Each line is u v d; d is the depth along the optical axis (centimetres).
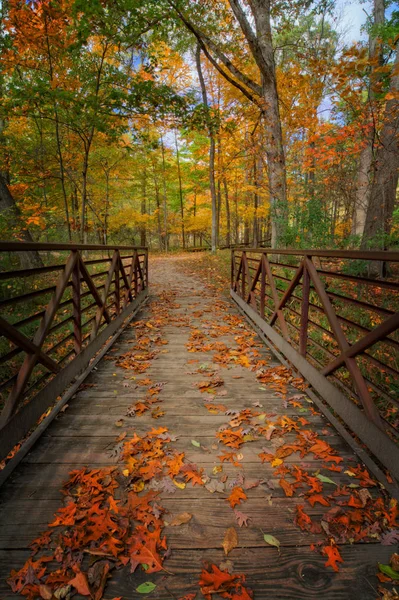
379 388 198
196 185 2222
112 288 795
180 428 244
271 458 208
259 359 383
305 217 611
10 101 712
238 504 172
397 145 581
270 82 827
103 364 371
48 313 246
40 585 130
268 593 129
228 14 937
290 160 1138
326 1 855
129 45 764
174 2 798
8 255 644
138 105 727
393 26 734
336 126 744
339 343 242
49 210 797
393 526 157
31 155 891
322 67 552
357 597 129
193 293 812
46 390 244
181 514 165
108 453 214
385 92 584
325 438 231
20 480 190
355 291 527
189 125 789
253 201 1669
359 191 728
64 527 158
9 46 689
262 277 465
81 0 575
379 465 204
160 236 2458
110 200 1800
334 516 164
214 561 142
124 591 130
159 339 457
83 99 734
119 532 153
